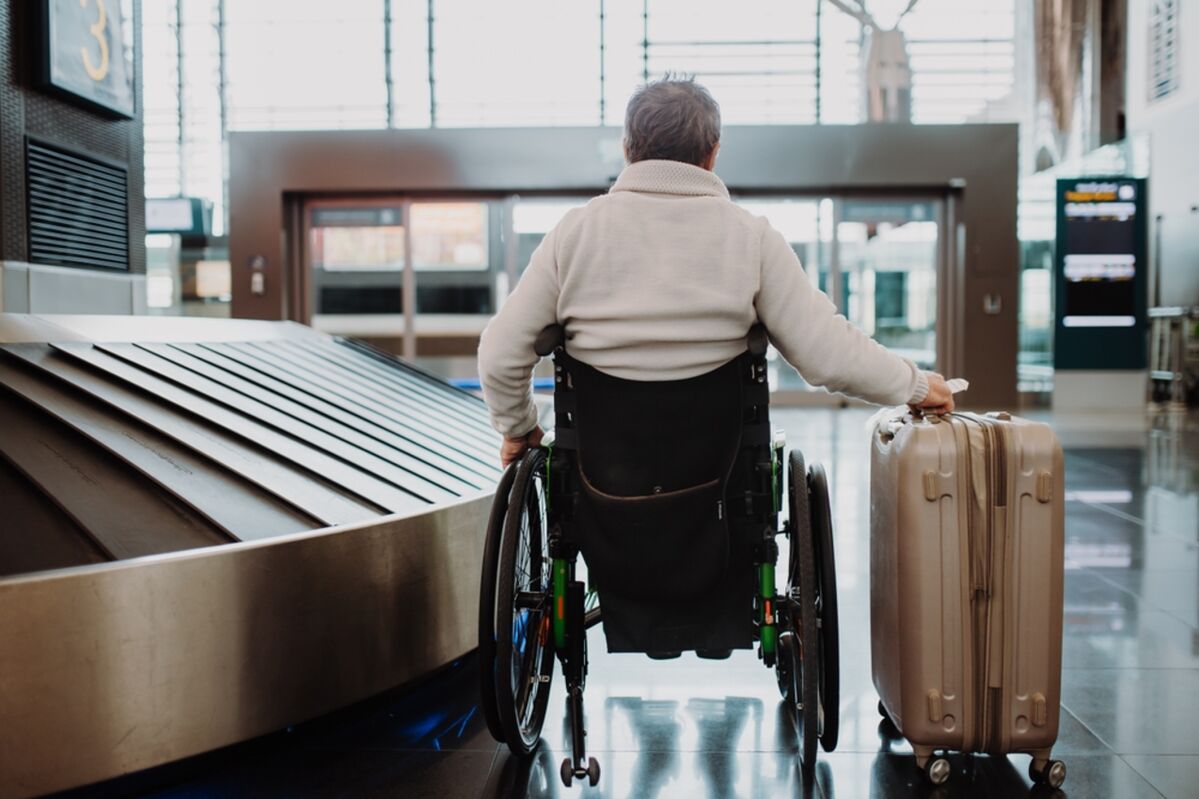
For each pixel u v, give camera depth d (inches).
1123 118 565.3
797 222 525.7
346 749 93.4
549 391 502.0
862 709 103.0
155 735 78.0
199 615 80.3
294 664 87.4
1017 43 577.3
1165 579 156.7
